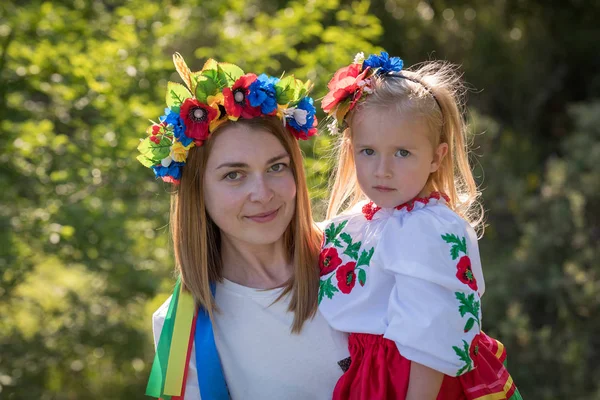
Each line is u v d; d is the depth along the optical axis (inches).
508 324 258.1
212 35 254.4
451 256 80.5
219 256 92.4
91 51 214.7
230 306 89.7
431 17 428.5
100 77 201.9
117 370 260.1
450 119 87.0
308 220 90.6
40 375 238.1
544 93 434.0
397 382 81.2
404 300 80.0
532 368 255.4
